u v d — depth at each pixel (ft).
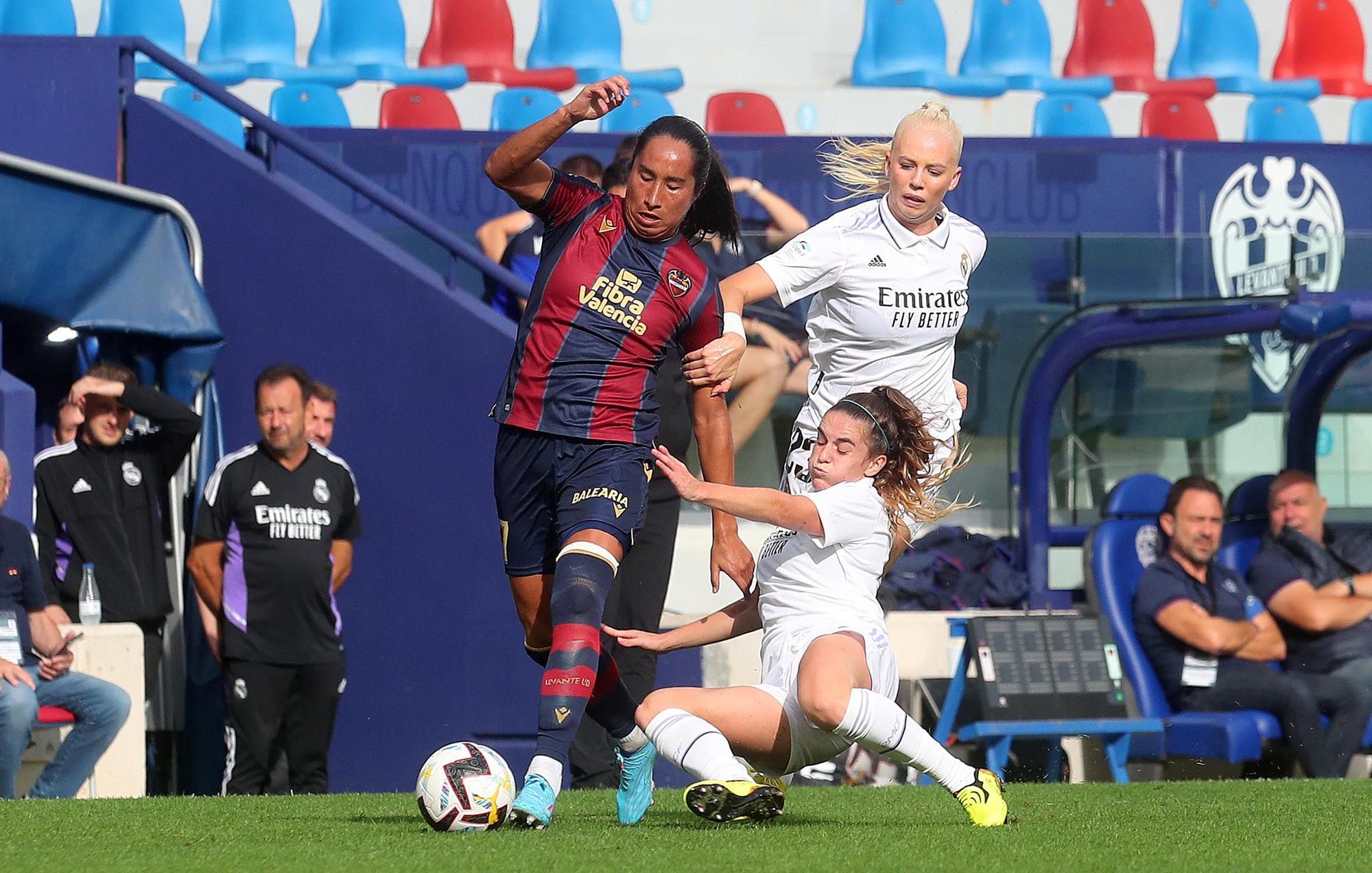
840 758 85.66
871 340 56.75
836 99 155.22
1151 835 44.24
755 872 35.37
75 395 85.40
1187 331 100.27
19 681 72.08
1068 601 100.58
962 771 46.19
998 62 167.73
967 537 100.68
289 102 142.61
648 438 47.44
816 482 47.75
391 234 108.47
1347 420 109.09
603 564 45.34
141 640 79.25
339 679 85.51
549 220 48.06
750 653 88.28
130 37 98.32
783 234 102.17
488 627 90.63
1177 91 165.48
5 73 98.48
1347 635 91.66
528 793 43.24
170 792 90.84
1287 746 86.94
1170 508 90.79
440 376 91.97
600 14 163.22
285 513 84.38
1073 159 116.47
